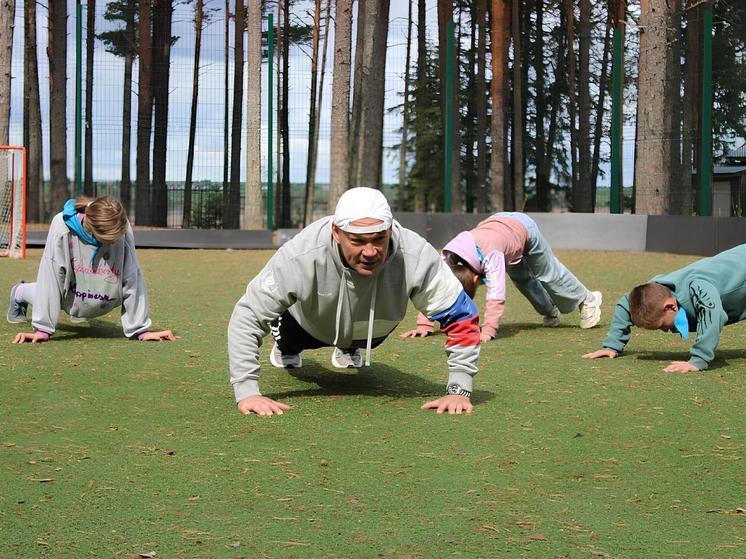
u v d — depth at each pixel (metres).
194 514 2.72
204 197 20.86
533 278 7.05
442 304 3.98
